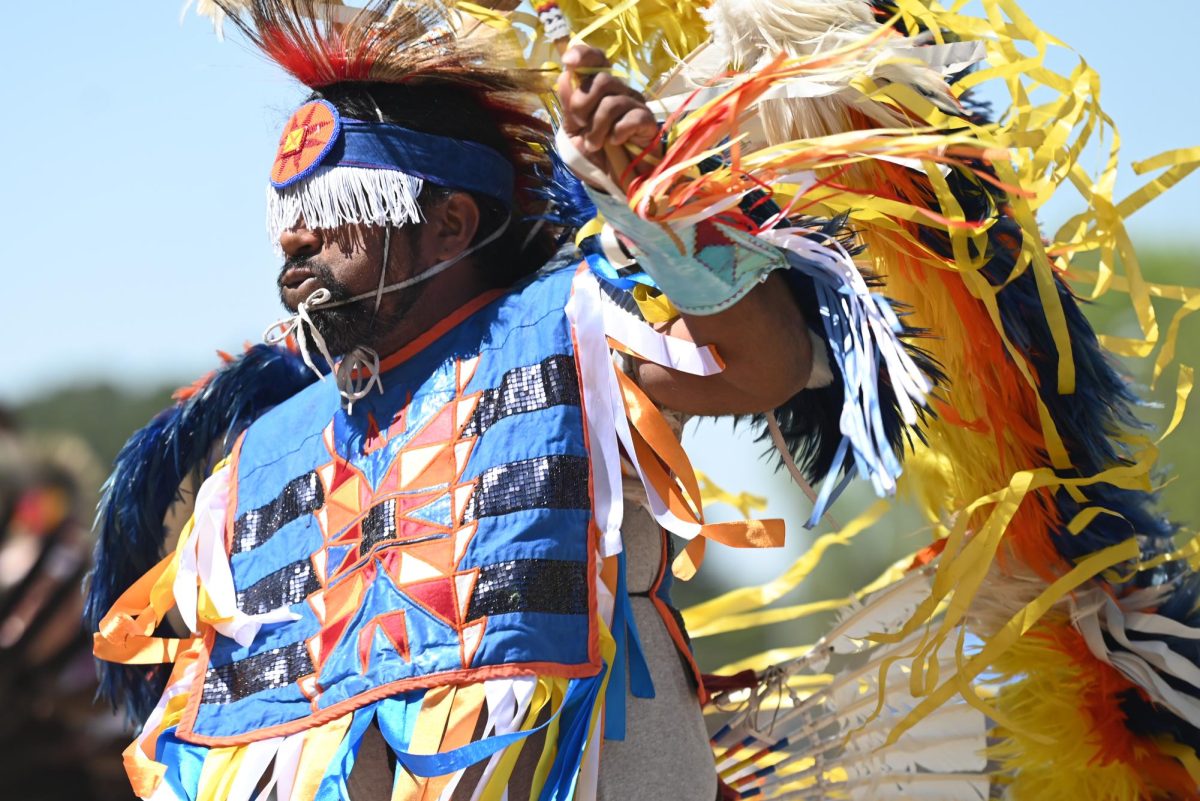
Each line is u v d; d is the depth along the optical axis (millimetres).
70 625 9570
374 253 5855
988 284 5785
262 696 5695
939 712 6723
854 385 5129
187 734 5816
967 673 5953
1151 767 6387
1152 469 6688
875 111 5656
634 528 5859
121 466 6988
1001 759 6781
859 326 5219
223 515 6238
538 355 5637
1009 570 6480
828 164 5102
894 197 5848
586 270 5703
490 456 5555
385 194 5820
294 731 5516
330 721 5449
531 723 5254
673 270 4992
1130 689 6418
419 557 5496
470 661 5309
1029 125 5738
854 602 6961
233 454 6418
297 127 5938
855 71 5316
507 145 6242
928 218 5613
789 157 4949
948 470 6941
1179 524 6527
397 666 5371
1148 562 6445
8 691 9359
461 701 5277
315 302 5844
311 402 6316
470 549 5445
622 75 5641
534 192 6277
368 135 5875
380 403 5938
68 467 9930
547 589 5383
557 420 5523
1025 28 5707
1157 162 5926
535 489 5461
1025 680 6598
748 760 6902
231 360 7031
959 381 6242
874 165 5785
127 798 9625
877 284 5523
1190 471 19125
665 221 4840
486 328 5832
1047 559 6359
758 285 5207
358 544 5711
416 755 5172
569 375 5578
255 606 5926
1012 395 6172
